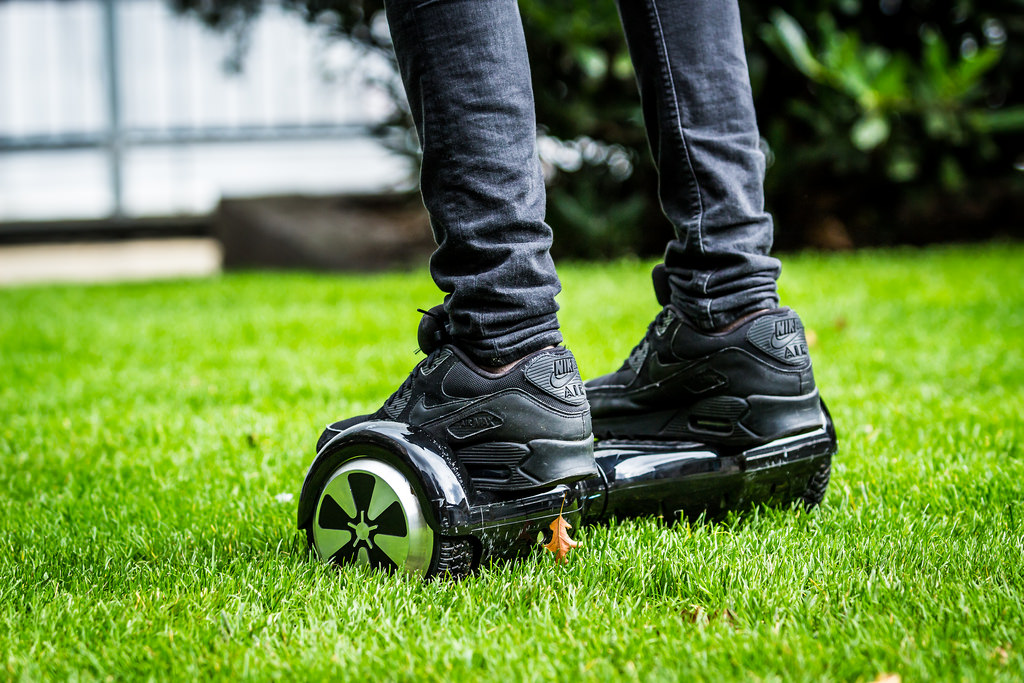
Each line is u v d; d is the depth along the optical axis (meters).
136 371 3.62
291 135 11.52
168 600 1.45
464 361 1.49
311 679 1.21
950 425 2.44
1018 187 7.40
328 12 7.27
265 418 2.79
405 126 7.38
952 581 1.45
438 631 1.33
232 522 1.88
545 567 1.56
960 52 7.31
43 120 11.42
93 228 11.40
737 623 1.35
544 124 6.94
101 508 2.00
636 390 1.81
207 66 11.40
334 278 6.42
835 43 6.32
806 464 1.78
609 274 5.86
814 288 5.00
